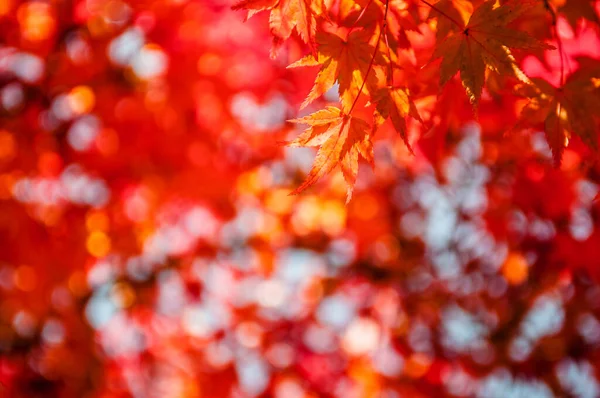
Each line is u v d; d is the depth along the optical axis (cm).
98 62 532
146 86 546
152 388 746
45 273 632
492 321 673
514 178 454
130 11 508
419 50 267
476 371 666
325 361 736
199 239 729
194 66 514
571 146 304
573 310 620
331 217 745
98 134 560
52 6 521
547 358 641
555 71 288
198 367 745
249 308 777
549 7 246
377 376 705
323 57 205
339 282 756
